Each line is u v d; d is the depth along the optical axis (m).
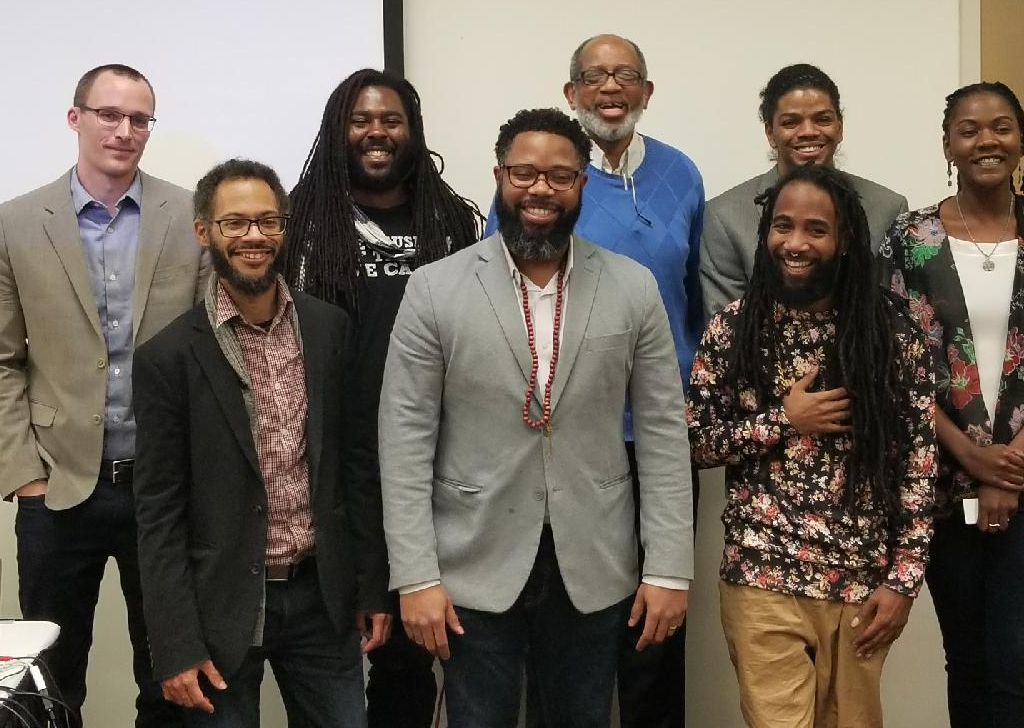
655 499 1.92
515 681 1.94
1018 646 2.12
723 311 2.07
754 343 1.99
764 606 1.94
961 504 2.19
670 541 1.89
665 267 2.36
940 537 2.24
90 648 2.57
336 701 1.92
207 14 2.63
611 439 1.90
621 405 1.91
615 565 1.90
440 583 1.85
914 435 1.95
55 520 2.22
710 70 2.83
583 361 1.85
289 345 1.86
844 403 1.90
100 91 2.20
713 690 2.87
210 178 1.80
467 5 2.75
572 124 1.85
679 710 2.59
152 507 1.78
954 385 2.16
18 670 1.71
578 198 1.85
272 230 1.80
